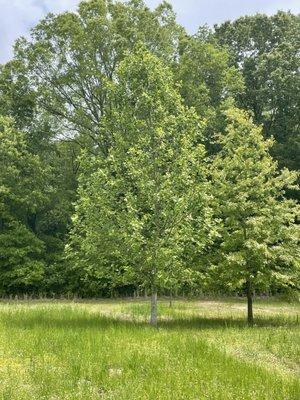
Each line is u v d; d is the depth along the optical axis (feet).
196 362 35.55
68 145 149.38
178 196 60.08
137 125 63.05
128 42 123.65
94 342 42.63
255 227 63.41
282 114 141.49
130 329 51.44
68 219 137.28
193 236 59.26
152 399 26.53
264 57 142.00
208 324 62.08
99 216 59.47
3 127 131.23
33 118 141.28
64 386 28.60
